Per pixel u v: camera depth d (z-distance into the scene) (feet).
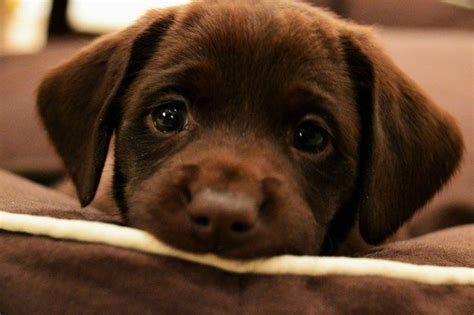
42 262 1.07
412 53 2.14
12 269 1.07
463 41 2.29
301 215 1.15
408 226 1.67
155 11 1.36
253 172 1.11
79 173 1.32
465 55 2.12
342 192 1.27
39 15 3.61
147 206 1.12
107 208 1.39
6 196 1.25
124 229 1.10
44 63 2.33
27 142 2.04
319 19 1.33
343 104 1.27
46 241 1.09
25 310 1.06
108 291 1.06
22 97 2.16
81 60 1.39
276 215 1.10
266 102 1.21
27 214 1.12
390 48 2.18
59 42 2.79
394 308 1.07
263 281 1.08
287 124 1.22
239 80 1.21
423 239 1.31
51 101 1.40
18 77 2.25
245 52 1.22
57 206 1.24
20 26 3.66
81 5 3.18
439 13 2.80
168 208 1.10
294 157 1.22
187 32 1.27
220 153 1.14
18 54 2.43
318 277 1.09
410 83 1.37
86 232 1.09
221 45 1.23
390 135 1.30
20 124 2.07
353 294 1.07
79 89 1.37
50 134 1.40
